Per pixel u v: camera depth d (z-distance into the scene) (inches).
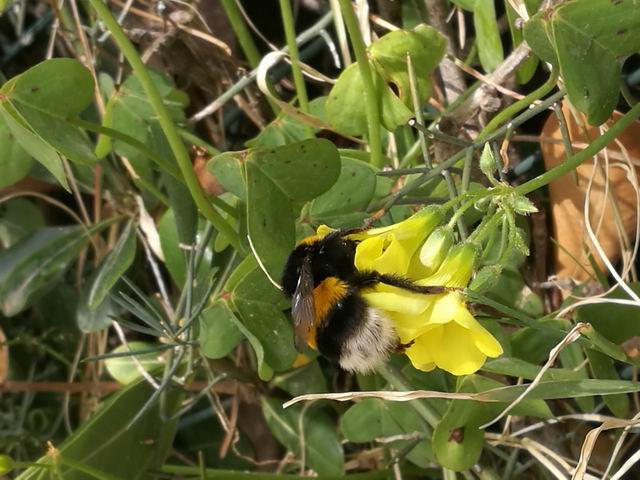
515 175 6.1
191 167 5.2
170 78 6.6
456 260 4.0
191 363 6.0
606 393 4.4
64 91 4.9
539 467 6.0
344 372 6.7
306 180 4.8
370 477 6.1
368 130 5.3
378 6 6.3
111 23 4.9
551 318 5.2
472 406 4.8
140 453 6.0
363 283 4.6
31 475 5.4
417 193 5.6
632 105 5.3
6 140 5.2
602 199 5.7
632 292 4.7
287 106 5.6
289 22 5.6
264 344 5.3
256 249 4.8
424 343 4.0
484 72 6.3
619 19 4.2
